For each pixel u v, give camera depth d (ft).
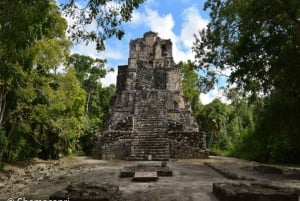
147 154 63.16
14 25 19.71
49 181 34.68
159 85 93.25
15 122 48.70
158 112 78.02
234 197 20.99
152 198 23.50
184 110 82.02
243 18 35.88
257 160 70.23
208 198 23.71
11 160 53.98
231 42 45.09
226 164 54.29
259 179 36.24
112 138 69.10
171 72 94.79
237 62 37.32
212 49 48.01
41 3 20.21
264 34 35.24
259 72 36.52
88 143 92.68
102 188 24.12
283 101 38.37
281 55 33.58
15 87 42.04
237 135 112.47
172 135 67.56
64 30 43.73
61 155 68.28
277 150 65.77
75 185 25.54
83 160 63.21
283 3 30.22
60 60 47.09
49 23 24.45
